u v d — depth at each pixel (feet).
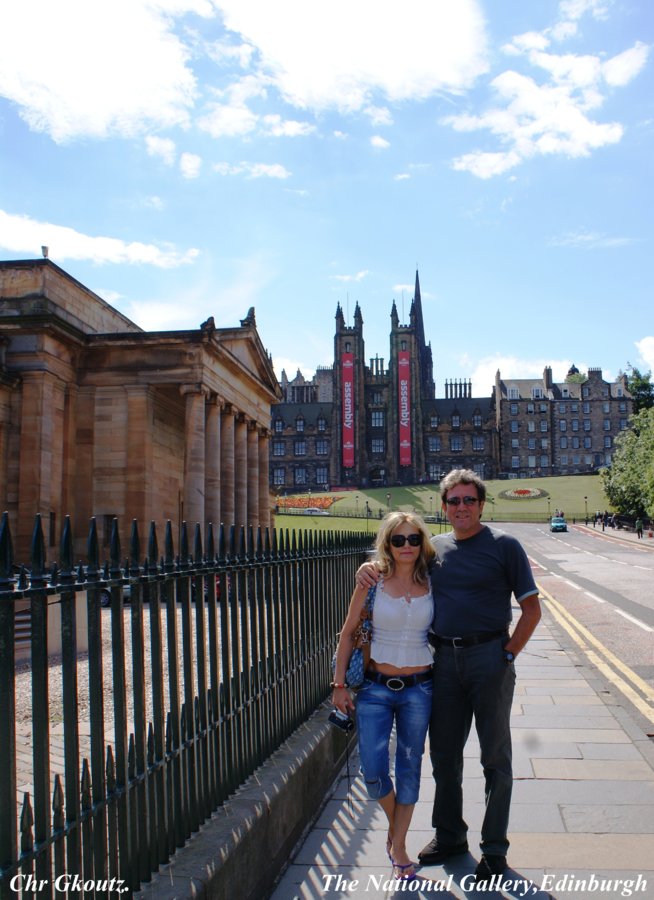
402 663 18.79
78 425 117.60
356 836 21.07
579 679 40.91
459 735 19.10
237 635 19.40
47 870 10.87
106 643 46.34
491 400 522.47
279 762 21.04
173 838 14.96
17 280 110.93
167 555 15.58
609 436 503.20
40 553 11.12
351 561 35.96
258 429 157.58
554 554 186.19
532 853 19.44
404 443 481.46
